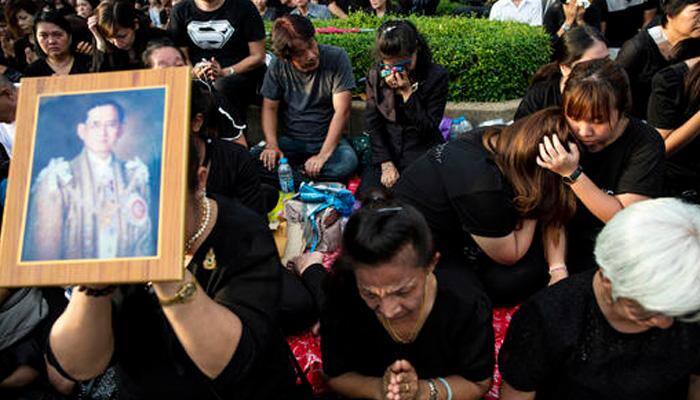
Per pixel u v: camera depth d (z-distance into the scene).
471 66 4.52
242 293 1.34
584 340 1.44
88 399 2.20
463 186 2.07
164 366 1.43
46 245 1.02
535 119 2.08
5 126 2.93
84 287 1.15
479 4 8.87
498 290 2.54
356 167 4.07
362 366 1.86
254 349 1.27
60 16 4.23
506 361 1.62
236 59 4.38
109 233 1.02
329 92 3.98
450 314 1.64
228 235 1.37
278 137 4.61
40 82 1.10
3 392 2.03
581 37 2.81
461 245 2.39
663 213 1.22
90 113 1.08
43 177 1.05
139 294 1.35
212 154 2.50
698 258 1.16
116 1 3.89
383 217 1.36
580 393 1.53
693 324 1.35
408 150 3.69
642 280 1.18
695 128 2.68
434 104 3.60
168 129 1.05
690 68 2.69
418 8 7.13
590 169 2.30
